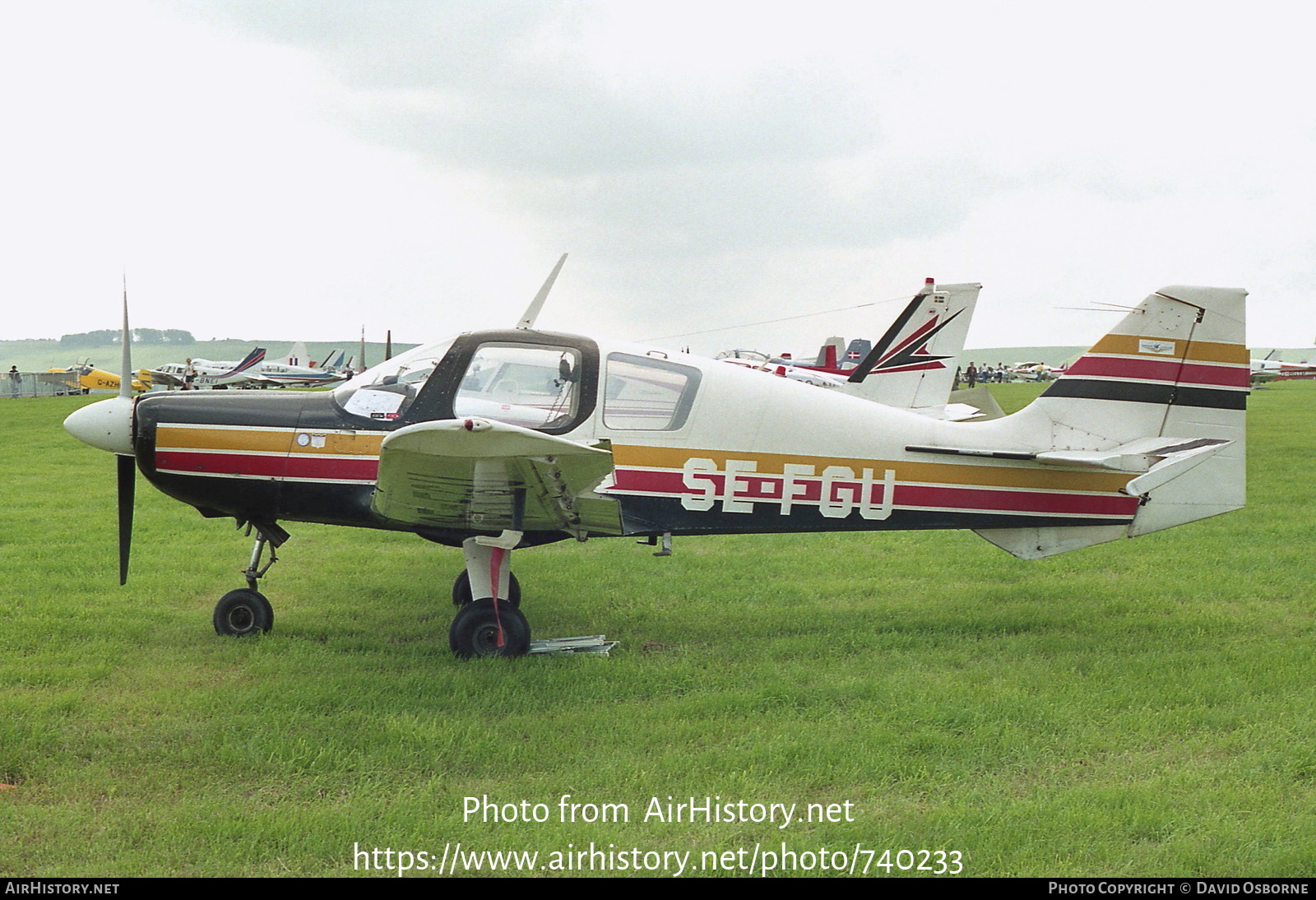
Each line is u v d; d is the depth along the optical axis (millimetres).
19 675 5422
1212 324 6707
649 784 4129
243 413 6262
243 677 5559
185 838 3611
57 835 3652
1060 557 9352
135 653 5988
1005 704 5035
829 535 10945
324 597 7664
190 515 11492
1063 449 6762
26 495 12977
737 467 6461
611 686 5406
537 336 6383
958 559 9438
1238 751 4512
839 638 6484
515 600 7109
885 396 16281
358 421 6227
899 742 4543
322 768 4281
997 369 82875
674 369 6457
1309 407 33844
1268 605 7355
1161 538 10141
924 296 16141
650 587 8070
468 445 4855
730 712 5031
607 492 6336
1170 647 6199
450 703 5109
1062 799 3943
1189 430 6766
